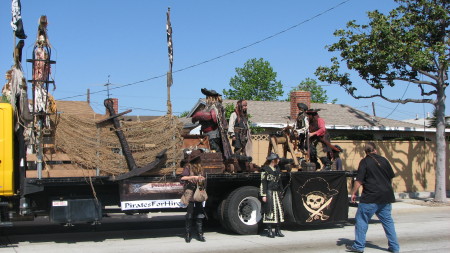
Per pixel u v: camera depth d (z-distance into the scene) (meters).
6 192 9.03
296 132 12.38
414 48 16.28
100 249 9.15
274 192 10.45
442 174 17.64
